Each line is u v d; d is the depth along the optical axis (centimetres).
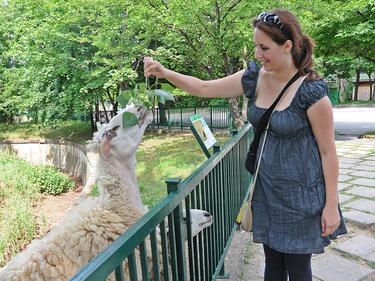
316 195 190
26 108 1473
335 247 369
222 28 921
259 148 204
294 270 206
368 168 675
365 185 564
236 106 1099
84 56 1233
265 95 201
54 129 1872
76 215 212
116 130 221
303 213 189
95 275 105
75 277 101
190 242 205
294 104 185
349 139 1133
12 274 191
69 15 1048
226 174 323
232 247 382
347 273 323
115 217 211
